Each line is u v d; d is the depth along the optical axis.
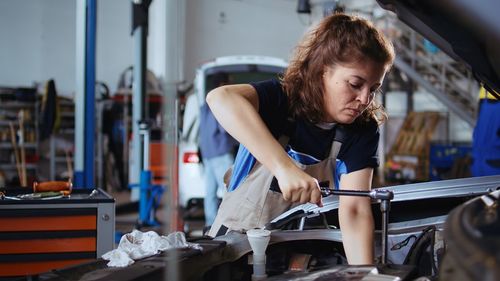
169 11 1.03
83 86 3.98
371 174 1.59
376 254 1.80
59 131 7.86
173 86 1.05
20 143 7.62
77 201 2.32
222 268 1.43
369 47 1.33
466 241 0.68
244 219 1.72
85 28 3.98
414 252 1.70
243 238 1.52
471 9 1.00
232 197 1.76
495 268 0.57
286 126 1.55
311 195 1.24
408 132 8.34
